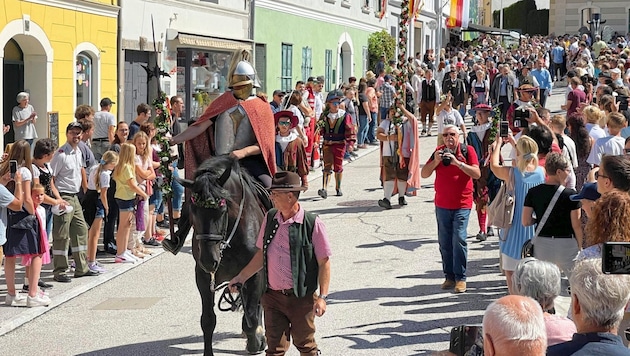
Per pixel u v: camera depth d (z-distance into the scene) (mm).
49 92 18000
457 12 47531
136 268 12305
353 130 17781
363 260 12320
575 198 7777
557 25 63938
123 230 12484
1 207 9695
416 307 9883
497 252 12617
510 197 8797
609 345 4309
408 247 13102
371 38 39625
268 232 6898
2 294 10797
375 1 40438
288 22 29531
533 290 5551
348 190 18656
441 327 9117
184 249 13453
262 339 8406
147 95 21938
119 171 12242
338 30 35062
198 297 10711
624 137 12656
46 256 10422
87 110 12742
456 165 10133
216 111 8672
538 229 8180
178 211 14430
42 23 17672
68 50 18609
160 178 13547
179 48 22875
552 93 37312
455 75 27672
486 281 10969
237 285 7160
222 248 7500
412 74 27156
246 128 8664
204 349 7898
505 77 26078
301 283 6789
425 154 23109
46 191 11070
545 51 41781
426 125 29016
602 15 62812
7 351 8734
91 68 19766
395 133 16250
